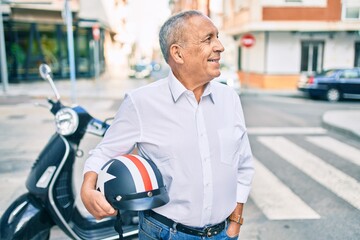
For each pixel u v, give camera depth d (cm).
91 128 275
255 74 2039
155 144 154
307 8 1753
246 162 179
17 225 246
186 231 159
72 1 2130
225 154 159
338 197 444
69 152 266
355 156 631
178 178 153
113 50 3238
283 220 383
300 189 472
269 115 1109
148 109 155
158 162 155
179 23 152
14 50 1986
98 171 159
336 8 1700
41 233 261
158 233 161
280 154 645
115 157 159
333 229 363
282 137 790
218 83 171
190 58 151
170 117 153
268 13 1795
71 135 269
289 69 1881
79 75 2323
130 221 290
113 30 3027
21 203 260
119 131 161
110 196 142
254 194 455
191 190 154
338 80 1519
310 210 408
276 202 430
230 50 2647
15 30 1984
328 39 1803
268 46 1873
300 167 566
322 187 479
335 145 715
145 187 142
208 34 151
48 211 262
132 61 4781
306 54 1864
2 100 1309
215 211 159
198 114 155
